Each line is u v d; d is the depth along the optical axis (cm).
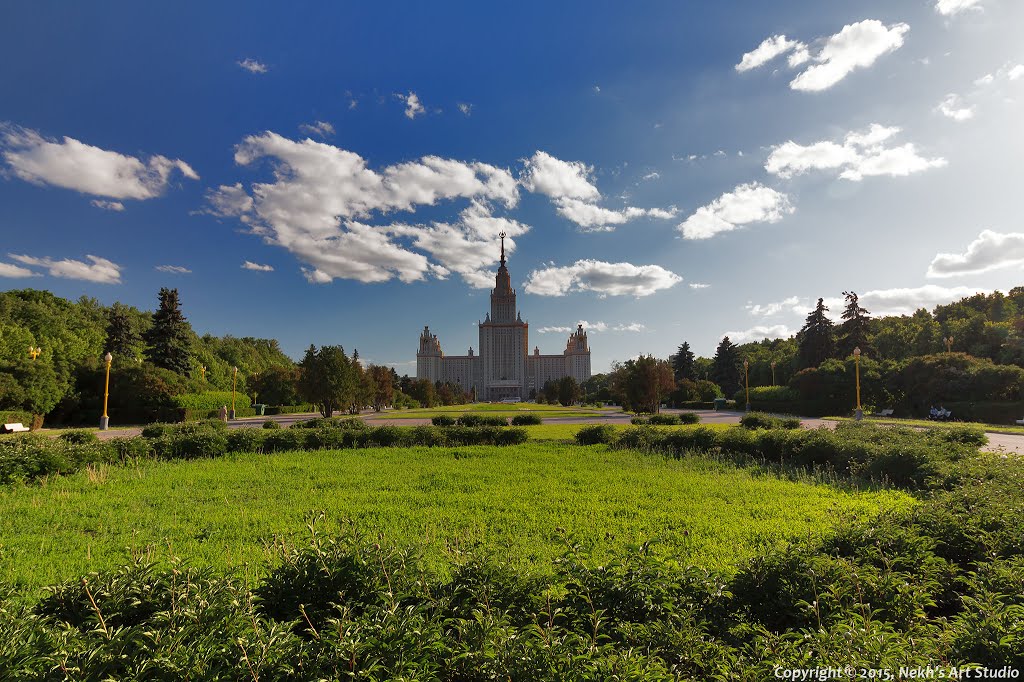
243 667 302
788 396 5156
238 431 1888
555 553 688
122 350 5709
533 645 317
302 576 447
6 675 293
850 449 1356
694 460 1553
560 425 3102
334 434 1948
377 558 455
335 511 940
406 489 1157
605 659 308
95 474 1326
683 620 387
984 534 558
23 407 3575
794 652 326
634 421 2878
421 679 298
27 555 710
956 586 523
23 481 1225
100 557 704
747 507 962
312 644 321
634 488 1139
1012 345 4441
